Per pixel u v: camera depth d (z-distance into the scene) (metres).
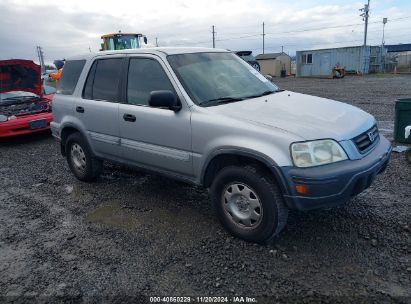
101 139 4.91
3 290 3.12
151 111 4.12
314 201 3.08
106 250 3.62
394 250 3.30
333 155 3.13
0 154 8.02
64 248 3.72
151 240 3.75
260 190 3.29
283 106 3.79
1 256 3.65
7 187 5.71
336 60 37.69
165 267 3.28
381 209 4.09
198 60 4.34
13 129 8.68
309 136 3.13
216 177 3.63
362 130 3.47
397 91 16.70
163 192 5.01
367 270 3.05
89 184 5.53
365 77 32.06
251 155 3.26
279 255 3.33
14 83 9.76
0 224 4.38
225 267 3.21
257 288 2.93
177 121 3.85
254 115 3.51
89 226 4.16
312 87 22.05
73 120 5.29
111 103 4.67
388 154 3.63
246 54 23.97
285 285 2.94
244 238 3.54
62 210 4.66
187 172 3.93
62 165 6.74
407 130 6.48
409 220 3.80
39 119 8.98
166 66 4.09
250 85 4.39
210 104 3.80
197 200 4.67
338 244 3.45
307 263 3.19
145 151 4.30
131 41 21.48
